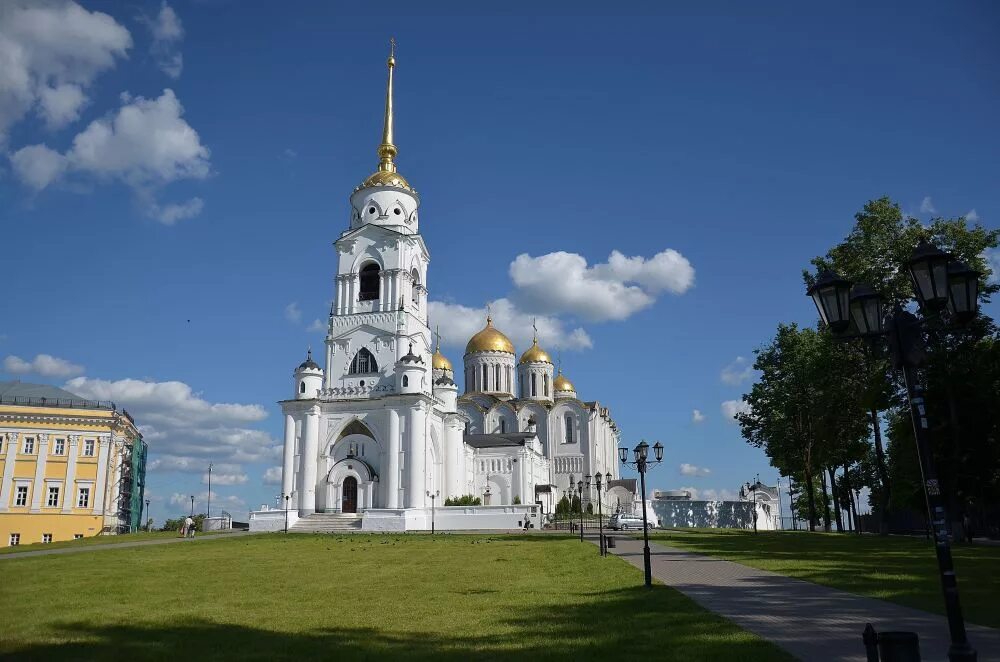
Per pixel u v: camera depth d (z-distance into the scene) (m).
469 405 126.69
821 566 33.41
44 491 86.56
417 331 90.75
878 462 64.06
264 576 31.53
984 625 18.16
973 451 52.38
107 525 89.19
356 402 83.62
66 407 89.62
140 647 16.20
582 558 39.31
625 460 34.84
